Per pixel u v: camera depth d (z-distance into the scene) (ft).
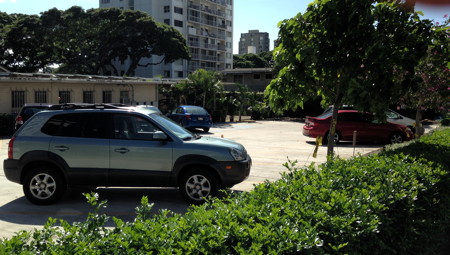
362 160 19.19
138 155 23.30
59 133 23.68
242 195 12.27
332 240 9.61
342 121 56.95
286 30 22.20
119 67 257.14
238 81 168.66
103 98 91.76
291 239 8.55
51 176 23.24
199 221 9.22
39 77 76.54
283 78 22.58
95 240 8.18
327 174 15.39
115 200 24.54
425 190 14.98
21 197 25.17
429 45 21.57
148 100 104.58
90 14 181.37
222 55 309.63
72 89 83.87
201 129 81.46
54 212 21.80
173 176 23.38
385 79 21.49
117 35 188.14
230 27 315.99
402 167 17.33
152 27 189.47
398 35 20.74
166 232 8.68
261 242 8.32
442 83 40.45
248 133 74.23
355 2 20.25
